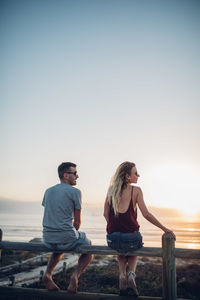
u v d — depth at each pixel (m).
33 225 133.38
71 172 4.23
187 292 10.42
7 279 13.81
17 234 82.69
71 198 3.93
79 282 12.30
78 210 3.96
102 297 3.64
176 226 132.25
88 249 3.84
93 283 12.15
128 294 3.56
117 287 11.49
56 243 3.84
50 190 4.08
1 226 123.81
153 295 9.91
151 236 79.94
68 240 3.83
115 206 3.78
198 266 15.87
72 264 18.27
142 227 125.88
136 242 3.65
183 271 14.45
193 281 11.91
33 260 19.80
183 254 3.51
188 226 133.50
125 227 3.71
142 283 11.68
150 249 3.65
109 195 3.95
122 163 4.04
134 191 3.83
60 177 4.27
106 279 12.58
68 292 3.77
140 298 3.54
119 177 3.91
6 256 23.03
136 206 3.91
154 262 18.66
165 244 3.57
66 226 3.83
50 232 3.86
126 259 4.02
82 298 3.70
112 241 3.71
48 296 3.83
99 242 60.75
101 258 21.69
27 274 15.27
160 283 11.65
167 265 3.51
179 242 64.12
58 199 3.91
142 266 16.38
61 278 13.32
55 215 3.88
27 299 3.90
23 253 24.95
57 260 4.07
